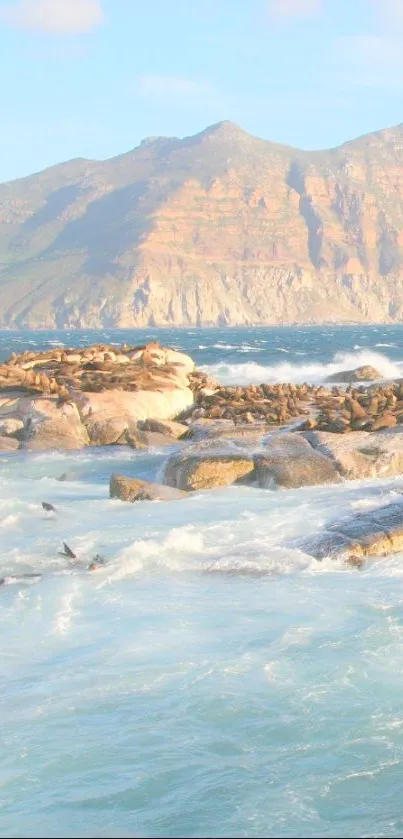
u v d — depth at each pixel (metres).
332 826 7.64
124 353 46.00
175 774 8.46
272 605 12.88
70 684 10.33
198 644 11.38
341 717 9.36
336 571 14.65
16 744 9.05
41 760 8.76
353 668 10.46
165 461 23.06
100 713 9.62
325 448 22.64
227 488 21.59
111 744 8.98
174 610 12.76
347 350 94.81
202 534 16.94
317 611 12.55
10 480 24.56
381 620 12.06
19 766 8.66
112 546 16.44
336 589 13.60
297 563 14.98
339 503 19.03
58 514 19.56
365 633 11.56
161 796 8.13
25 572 14.98
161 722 9.39
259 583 14.08
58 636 11.85
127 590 13.80
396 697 9.73
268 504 19.52
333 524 16.73
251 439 23.72
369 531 15.88
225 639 11.52
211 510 19.25
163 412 32.62
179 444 28.83
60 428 29.77
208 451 22.62
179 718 9.45
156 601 13.20
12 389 33.41
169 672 10.53
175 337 196.00
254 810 7.89
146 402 32.09
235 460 21.97
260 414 32.16
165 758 8.73
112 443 29.92
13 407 31.28
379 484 20.92
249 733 9.12
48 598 13.45
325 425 26.00
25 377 34.03
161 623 12.20
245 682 10.20
